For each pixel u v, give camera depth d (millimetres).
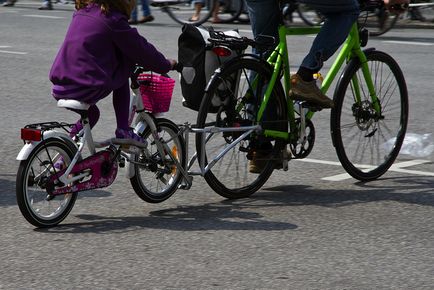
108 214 14375
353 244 12867
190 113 22938
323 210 14617
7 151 18906
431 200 15250
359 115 16344
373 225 13789
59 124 13836
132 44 13625
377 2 16172
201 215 14336
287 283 11328
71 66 13508
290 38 36000
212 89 14531
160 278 11492
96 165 13906
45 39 36656
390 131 16938
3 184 16297
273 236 13219
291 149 15820
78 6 13750
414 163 18016
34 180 13422
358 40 16094
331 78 15906
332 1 15000
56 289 11133
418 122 21891
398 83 16891
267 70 15242
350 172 16266
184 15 43719
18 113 22844
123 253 12453
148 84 14375
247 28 42531
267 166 15648
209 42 14547
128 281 11398
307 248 12680
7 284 11297
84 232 13398
